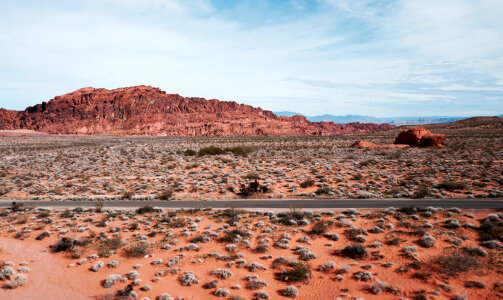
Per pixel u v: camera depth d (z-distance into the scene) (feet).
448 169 140.97
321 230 71.36
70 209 95.14
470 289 47.29
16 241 72.38
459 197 92.17
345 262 58.80
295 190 114.32
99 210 92.73
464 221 70.33
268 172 154.61
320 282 52.95
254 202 97.30
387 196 97.25
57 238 73.77
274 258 61.77
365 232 69.05
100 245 69.51
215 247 67.72
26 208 96.22
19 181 144.46
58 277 56.70
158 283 53.93
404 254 59.26
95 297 50.19
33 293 51.39
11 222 84.79
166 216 85.56
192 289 52.13
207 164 186.29
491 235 61.87
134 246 67.21
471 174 126.62
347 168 157.99
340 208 85.51
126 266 60.49
